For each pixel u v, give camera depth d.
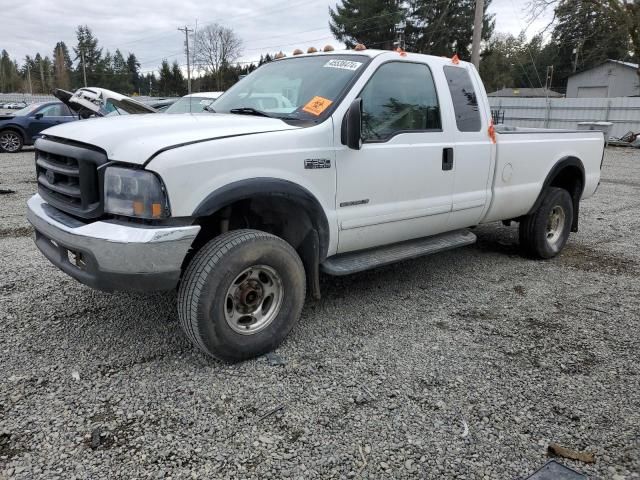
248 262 3.28
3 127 15.58
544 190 5.75
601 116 25.39
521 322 4.24
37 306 4.23
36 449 2.56
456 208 4.72
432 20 42.22
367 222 4.03
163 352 3.54
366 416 2.91
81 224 3.16
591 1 25.62
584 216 8.62
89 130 3.32
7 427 2.72
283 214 3.76
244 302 3.38
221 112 4.30
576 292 4.97
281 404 3.00
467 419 2.91
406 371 3.40
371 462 2.55
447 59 4.78
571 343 3.87
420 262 5.86
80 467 2.46
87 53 89.12
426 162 4.36
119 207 3.02
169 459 2.53
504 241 6.83
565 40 28.06
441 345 3.79
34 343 3.61
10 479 2.36
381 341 3.82
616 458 2.62
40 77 102.44
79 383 3.14
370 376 3.33
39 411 2.86
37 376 3.20
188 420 2.83
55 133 3.54
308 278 4.00
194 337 3.25
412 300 4.67
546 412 2.99
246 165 3.26
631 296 4.89
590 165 6.30
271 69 4.68
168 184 2.96
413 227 4.44
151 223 2.99
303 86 4.13
